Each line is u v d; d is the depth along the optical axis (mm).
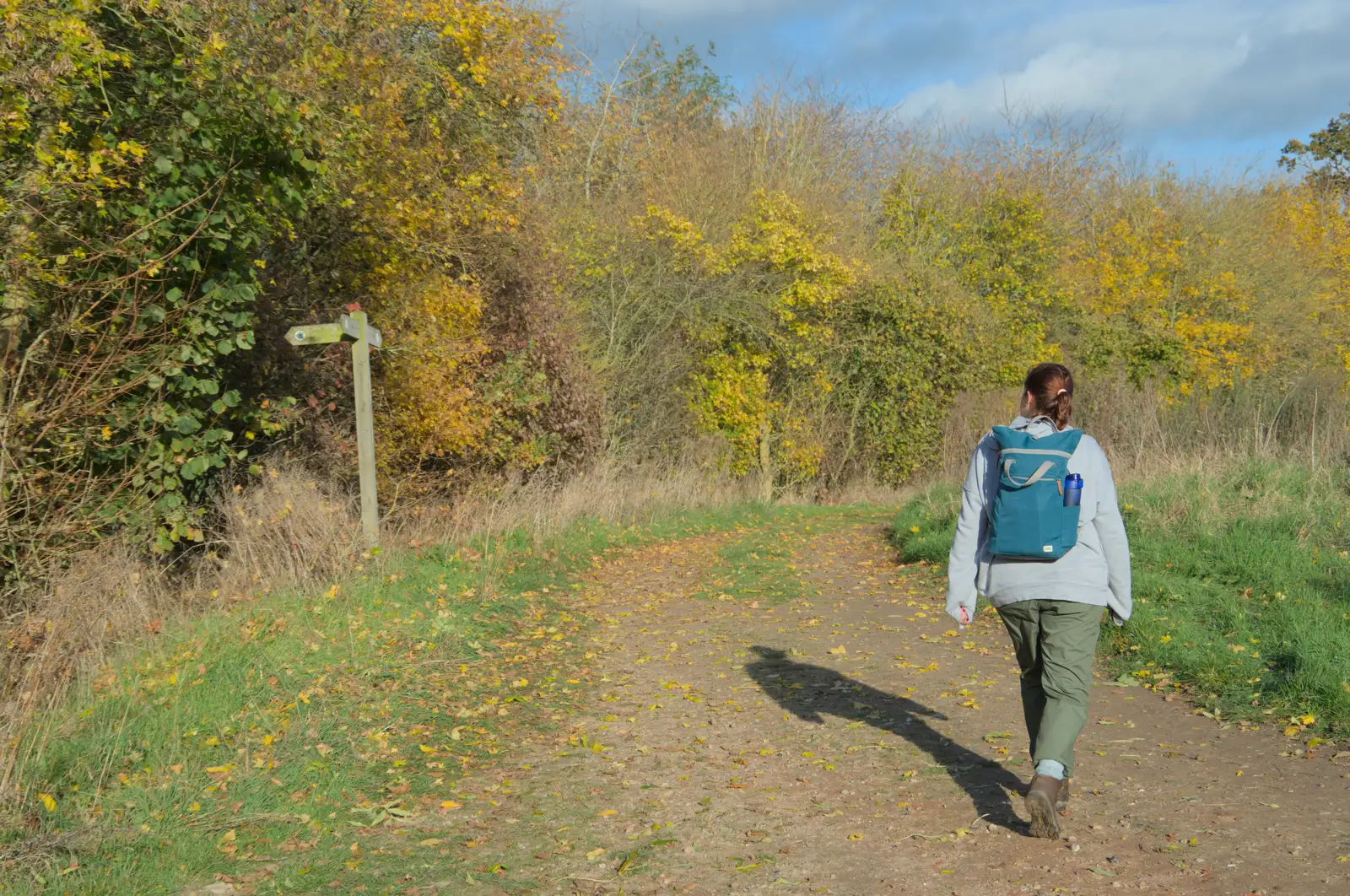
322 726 5273
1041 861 3613
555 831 4125
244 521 8570
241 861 3801
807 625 8367
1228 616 6832
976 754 4902
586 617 8961
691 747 5250
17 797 3947
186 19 8266
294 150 8914
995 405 26000
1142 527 9211
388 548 9562
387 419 13555
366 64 11594
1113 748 4840
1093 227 32625
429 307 13508
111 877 3512
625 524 14922
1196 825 3854
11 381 7461
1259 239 32250
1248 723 5094
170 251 8195
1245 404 14086
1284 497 9250
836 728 5469
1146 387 15539
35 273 7141
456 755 5141
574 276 18578
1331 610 6594
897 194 28688
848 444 24109
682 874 3666
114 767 4488
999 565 3988
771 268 21438
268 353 11797
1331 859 3484
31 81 6840
